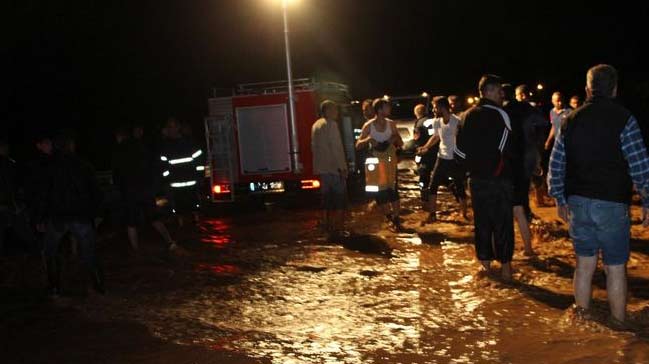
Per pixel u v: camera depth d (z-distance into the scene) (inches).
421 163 528.1
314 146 474.9
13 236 471.5
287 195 622.5
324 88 643.5
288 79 620.7
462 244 401.4
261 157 622.5
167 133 523.2
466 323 251.4
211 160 622.5
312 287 320.8
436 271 336.5
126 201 425.7
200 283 339.9
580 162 227.5
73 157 319.9
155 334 258.5
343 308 282.5
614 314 233.9
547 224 424.2
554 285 296.4
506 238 304.2
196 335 255.0
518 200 345.1
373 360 219.5
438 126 468.1
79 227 319.0
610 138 222.1
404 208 561.9
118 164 423.2
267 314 280.4
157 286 338.0
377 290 307.4
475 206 307.9
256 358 226.5
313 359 223.0
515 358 212.8
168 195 522.9
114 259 410.3
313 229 486.3
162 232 424.5
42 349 248.7
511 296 281.1
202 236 484.4
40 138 326.0
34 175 320.2
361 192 694.5
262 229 502.9
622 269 231.6
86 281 356.5
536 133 367.9
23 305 312.0
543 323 244.4
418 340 236.4
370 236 442.6
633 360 202.4
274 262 381.4
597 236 229.8
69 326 275.4
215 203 674.2
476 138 303.6
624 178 224.8
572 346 218.2
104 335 260.5
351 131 685.9
